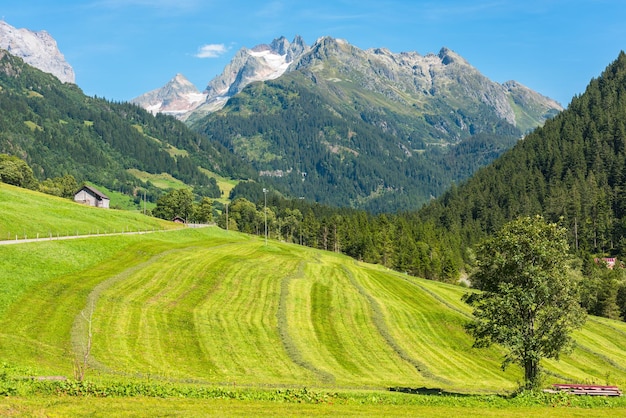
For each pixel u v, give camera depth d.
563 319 56.41
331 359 69.50
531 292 55.81
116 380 47.59
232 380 55.78
